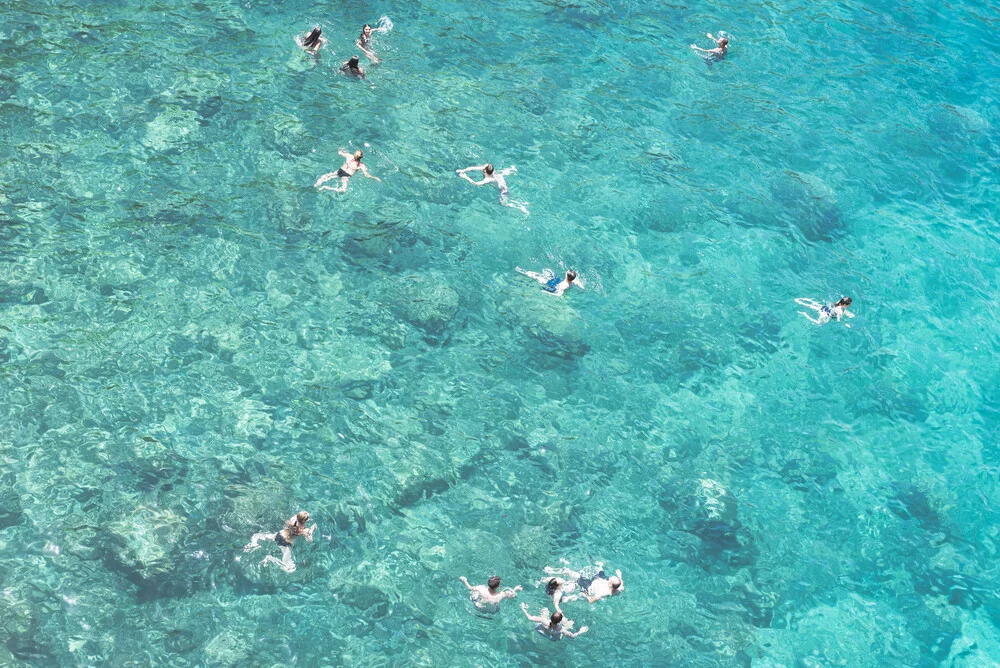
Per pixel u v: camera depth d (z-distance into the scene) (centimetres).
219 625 1619
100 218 2186
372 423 1986
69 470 1762
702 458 2112
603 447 2073
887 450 2228
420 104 2712
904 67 3403
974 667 1856
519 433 2053
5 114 2330
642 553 1905
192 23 2764
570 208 2566
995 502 2166
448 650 1669
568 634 1727
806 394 2302
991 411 2361
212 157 2389
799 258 2623
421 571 1772
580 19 3259
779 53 3341
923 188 2927
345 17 2947
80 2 2722
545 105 2853
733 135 2934
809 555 1986
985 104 3300
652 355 2291
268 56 2719
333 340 2114
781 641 1828
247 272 2178
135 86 2503
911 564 2014
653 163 2767
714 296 2461
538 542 1856
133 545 1672
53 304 2011
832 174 2886
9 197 2169
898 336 2486
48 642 1539
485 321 2248
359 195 2398
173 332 2034
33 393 1855
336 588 1717
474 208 2481
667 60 3167
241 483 1809
